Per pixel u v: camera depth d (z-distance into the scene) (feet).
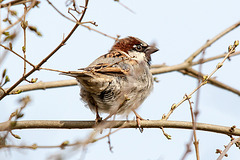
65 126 33.50
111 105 36.06
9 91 27.96
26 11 24.57
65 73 31.09
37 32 25.81
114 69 33.99
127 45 40.70
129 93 35.27
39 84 39.83
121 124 35.83
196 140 25.72
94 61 36.24
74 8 25.72
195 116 25.62
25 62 27.30
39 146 23.94
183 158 24.07
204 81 34.01
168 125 35.35
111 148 26.66
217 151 30.19
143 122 35.78
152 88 39.27
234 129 35.40
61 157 21.72
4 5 23.81
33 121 32.53
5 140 24.38
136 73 35.78
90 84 33.42
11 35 23.31
